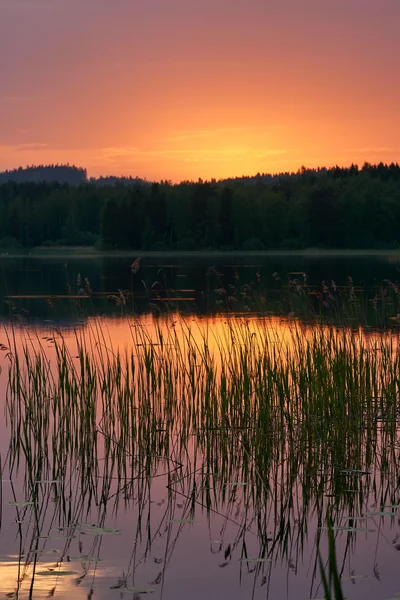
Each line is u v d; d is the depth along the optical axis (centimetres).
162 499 850
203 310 2914
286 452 988
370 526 764
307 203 12375
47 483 906
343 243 12262
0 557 684
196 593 614
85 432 1031
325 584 408
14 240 14425
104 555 690
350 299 1316
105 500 847
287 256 10094
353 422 984
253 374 1128
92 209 15325
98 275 5566
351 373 1071
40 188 18338
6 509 818
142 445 1020
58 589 618
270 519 786
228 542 725
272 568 666
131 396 1082
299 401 1054
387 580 640
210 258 9356
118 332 2206
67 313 2905
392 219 12412
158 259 9162
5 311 3058
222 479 916
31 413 1032
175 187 13388
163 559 683
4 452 1038
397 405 1079
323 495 855
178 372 1205
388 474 924
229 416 1064
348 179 14412
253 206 12288
